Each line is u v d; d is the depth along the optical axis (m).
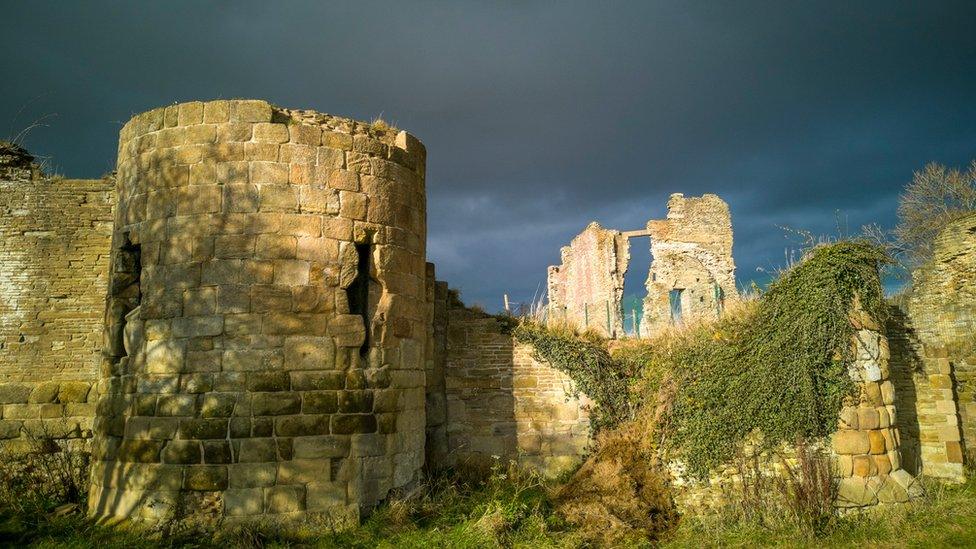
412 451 9.40
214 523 7.82
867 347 9.34
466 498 9.90
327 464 8.27
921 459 11.26
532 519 8.97
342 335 8.59
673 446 10.26
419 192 10.13
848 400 9.14
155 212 8.70
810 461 8.74
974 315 13.79
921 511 8.84
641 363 12.12
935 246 14.87
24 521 8.43
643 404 11.50
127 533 7.77
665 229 27.39
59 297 12.06
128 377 8.53
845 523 8.56
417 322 9.78
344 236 8.79
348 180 8.92
